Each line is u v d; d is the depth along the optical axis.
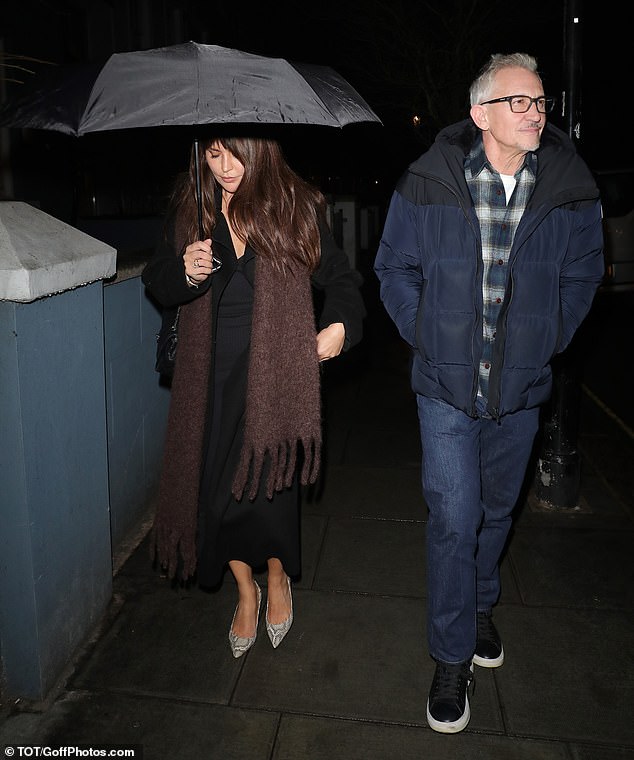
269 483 2.45
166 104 2.03
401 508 4.06
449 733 2.38
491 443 2.50
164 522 2.60
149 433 3.84
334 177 17.28
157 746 2.33
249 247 2.38
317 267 2.46
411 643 2.85
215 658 2.75
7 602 2.42
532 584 3.26
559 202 2.20
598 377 7.52
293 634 2.90
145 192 8.27
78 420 2.64
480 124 2.22
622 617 3.02
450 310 2.26
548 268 2.26
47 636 2.50
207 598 3.14
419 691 2.59
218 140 2.27
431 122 16.52
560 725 2.43
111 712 2.47
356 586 3.26
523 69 2.14
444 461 2.35
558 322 2.30
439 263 2.26
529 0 14.02
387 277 2.45
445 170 2.22
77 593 2.73
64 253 2.40
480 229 2.26
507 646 2.83
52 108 2.08
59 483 2.52
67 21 7.23
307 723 2.43
